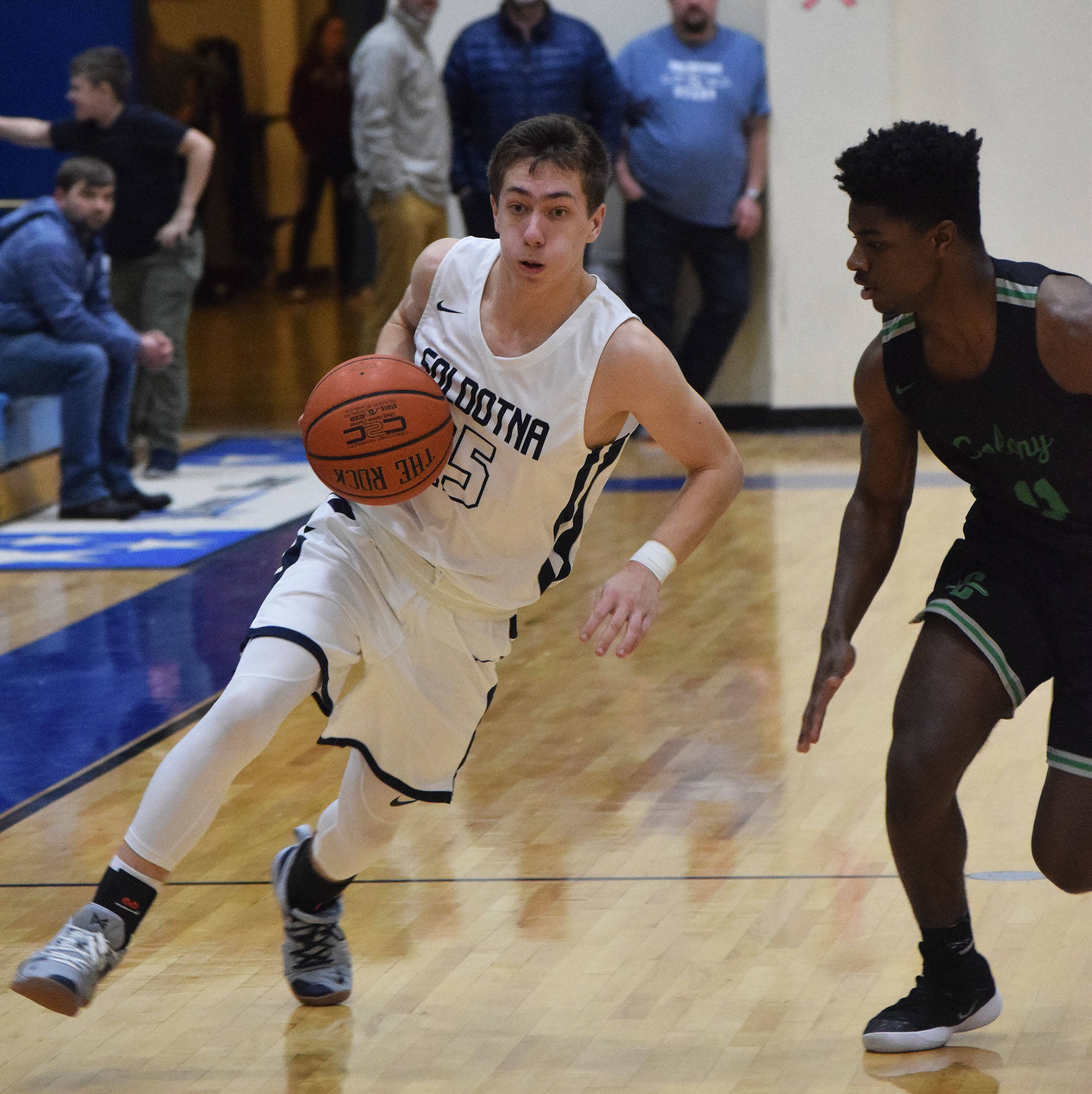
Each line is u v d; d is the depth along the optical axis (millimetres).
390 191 28688
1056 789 8852
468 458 8805
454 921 10938
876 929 10648
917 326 8477
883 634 18016
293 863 9664
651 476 27297
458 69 28797
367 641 8930
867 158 8031
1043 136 29953
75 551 22672
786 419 31047
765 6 30188
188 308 27766
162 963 10414
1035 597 8820
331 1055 9148
